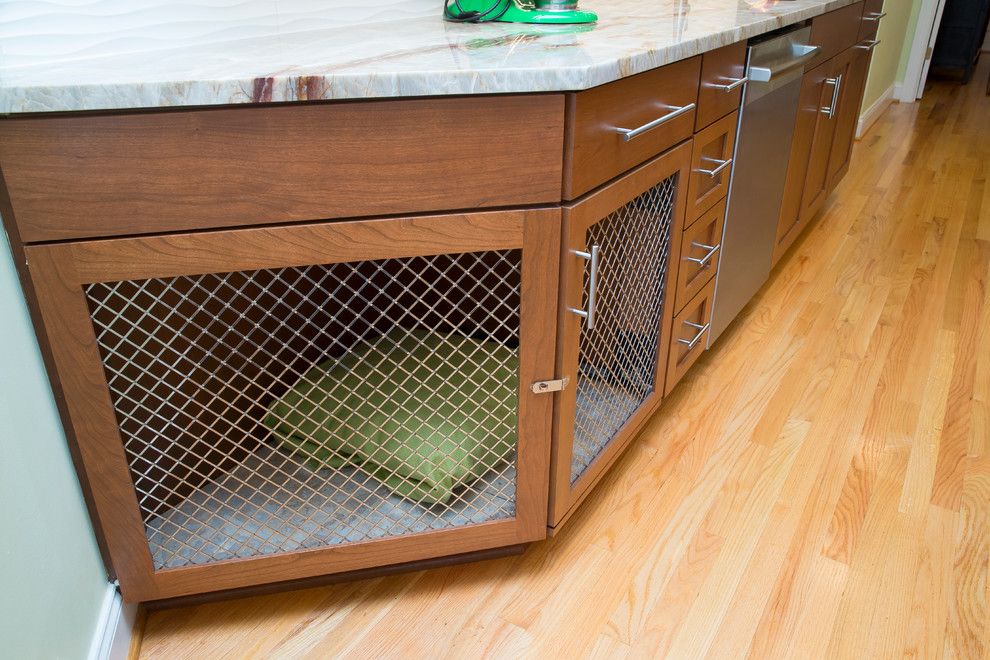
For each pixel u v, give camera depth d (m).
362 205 0.84
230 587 1.03
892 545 1.22
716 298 1.65
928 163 3.29
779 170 1.83
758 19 1.42
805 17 1.67
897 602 1.11
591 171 0.94
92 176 0.75
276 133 0.78
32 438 0.82
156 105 0.72
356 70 0.79
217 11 1.08
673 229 1.29
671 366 1.47
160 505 1.03
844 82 2.34
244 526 1.12
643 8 1.68
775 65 1.58
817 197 2.40
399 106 0.80
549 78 0.82
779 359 1.79
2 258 0.77
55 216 0.77
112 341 1.01
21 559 0.78
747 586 1.14
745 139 1.53
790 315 2.00
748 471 1.40
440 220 0.87
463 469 1.15
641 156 1.09
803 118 1.93
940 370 1.74
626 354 1.30
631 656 1.03
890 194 2.91
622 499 1.33
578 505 1.20
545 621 1.09
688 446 1.47
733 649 1.04
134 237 0.79
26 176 0.74
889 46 3.97
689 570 1.17
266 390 1.04
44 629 0.81
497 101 0.83
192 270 0.83
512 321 1.38
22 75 0.76
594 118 0.91
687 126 1.23
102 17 0.92
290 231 0.83
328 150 0.80
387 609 1.11
